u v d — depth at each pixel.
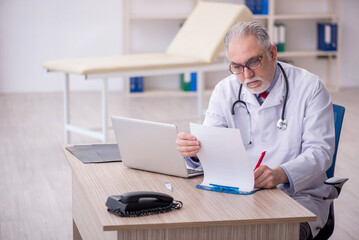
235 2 6.74
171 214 1.42
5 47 6.46
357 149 4.22
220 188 1.63
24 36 6.48
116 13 6.65
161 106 5.89
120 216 1.39
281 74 1.90
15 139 4.54
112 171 1.82
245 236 1.42
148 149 1.77
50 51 6.57
